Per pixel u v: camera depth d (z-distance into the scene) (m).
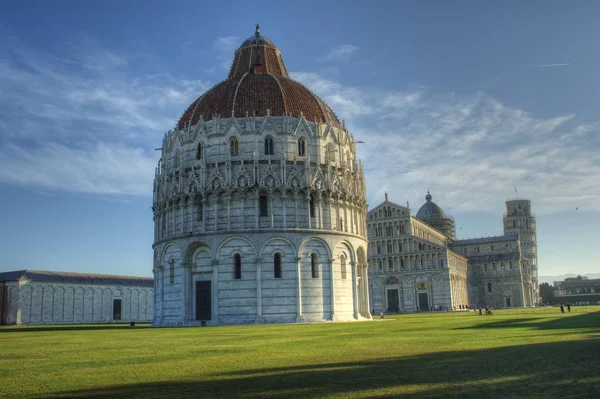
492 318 79.94
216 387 18.72
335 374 20.97
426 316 113.50
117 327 86.44
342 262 92.75
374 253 194.12
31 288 147.62
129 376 21.61
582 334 37.47
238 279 86.56
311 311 87.31
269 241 87.12
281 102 96.50
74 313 158.38
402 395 16.80
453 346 30.94
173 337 47.53
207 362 25.70
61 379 21.12
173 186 94.31
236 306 85.88
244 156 90.56
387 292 191.25
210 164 91.19
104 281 169.25
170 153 98.38
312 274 88.94
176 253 91.50
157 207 98.56
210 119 95.19
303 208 90.00
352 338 40.25
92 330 71.06
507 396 16.27
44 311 150.25
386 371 21.42
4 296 146.12
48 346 37.81
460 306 194.00
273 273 86.62
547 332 40.91
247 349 32.19
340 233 92.12
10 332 65.88
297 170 90.88
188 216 91.44
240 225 87.88
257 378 20.39
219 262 87.38
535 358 23.88
